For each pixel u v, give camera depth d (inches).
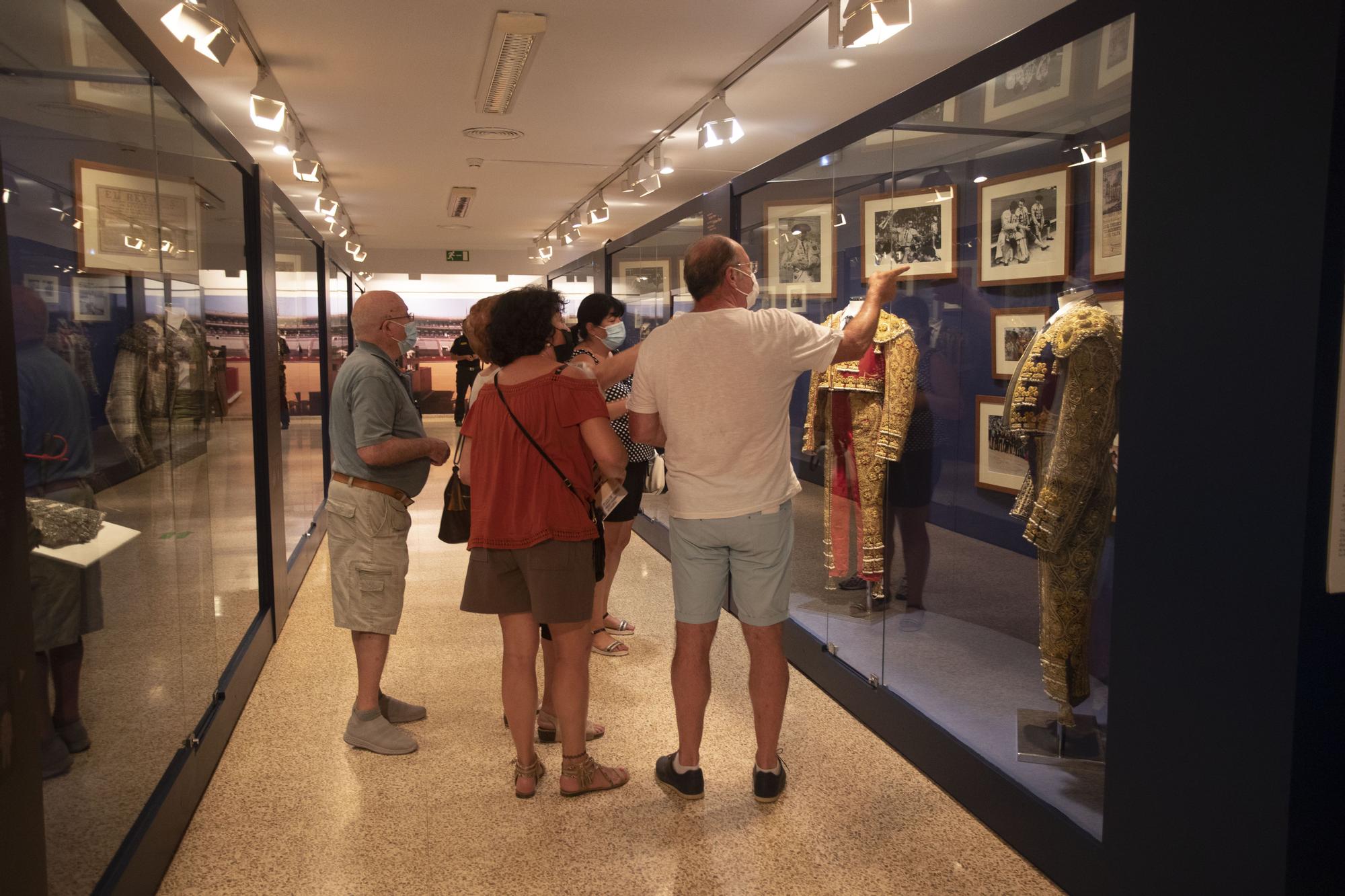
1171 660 75.5
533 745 112.0
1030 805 95.4
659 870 95.6
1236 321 68.4
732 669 155.3
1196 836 73.5
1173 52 73.3
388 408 121.0
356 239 578.9
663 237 241.6
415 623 185.6
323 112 267.9
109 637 81.4
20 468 58.9
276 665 159.3
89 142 80.3
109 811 81.0
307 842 101.4
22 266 64.9
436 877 94.6
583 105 263.0
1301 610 64.0
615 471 104.1
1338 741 66.2
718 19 192.9
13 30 63.9
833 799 110.7
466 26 194.4
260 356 166.9
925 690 119.5
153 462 96.0
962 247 110.4
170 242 107.3
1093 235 87.6
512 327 104.7
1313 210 62.1
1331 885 67.7
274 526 171.2
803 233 156.3
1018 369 99.7
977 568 107.8
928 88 115.7
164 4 179.0
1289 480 64.4
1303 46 62.3
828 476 148.3
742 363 100.8
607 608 193.9
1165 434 75.5
